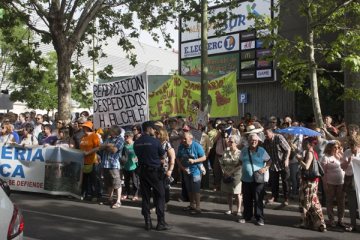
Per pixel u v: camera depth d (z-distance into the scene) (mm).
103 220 9289
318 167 8812
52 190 11914
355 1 10469
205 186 12992
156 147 8562
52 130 14391
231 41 22859
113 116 12562
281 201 11211
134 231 8406
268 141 10992
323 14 10672
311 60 10586
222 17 15633
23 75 18141
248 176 9203
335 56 10031
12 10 15719
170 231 8484
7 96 18719
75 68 18688
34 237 7750
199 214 10180
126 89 12344
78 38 15859
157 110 15172
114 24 18094
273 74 20641
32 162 12234
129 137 11633
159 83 17688
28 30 21797
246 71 22062
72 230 8344
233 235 8258
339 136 11336
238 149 10570
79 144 12180
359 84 10766
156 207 8570
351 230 8758
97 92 12781
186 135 10172
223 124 12391
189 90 14711
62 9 15523
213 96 14477
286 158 10703
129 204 11242
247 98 22422
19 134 14883
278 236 8250
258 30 11523
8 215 4258
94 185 11578
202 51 13914
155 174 8523
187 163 10203
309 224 8852
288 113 20609
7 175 12492
